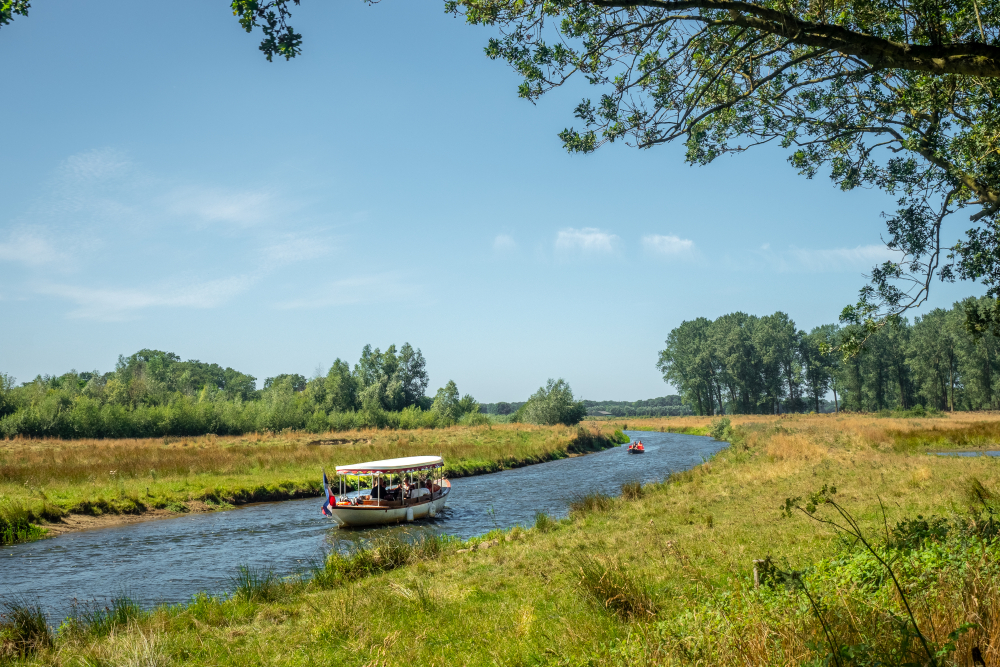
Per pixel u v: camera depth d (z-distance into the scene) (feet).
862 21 28.22
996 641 12.99
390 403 306.35
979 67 22.89
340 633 27.55
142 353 477.36
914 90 31.24
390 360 325.42
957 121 32.30
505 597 31.17
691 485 73.36
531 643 23.34
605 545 42.57
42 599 41.24
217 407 213.87
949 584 16.53
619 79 30.17
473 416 268.82
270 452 119.44
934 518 35.99
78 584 45.11
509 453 135.13
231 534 64.18
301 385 394.32
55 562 52.13
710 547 37.60
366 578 39.32
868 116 34.60
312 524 69.77
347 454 118.73
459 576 37.37
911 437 105.29
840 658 13.73
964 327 35.35
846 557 25.48
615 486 94.22
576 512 61.31
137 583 45.21
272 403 232.73
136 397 237.25
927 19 26.78
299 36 22.56
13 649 27.25
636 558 36.83
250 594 36.78
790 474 70.95
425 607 30.53
